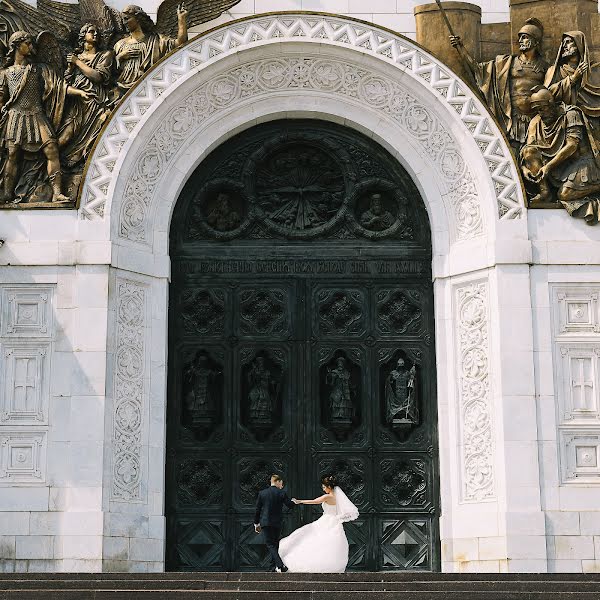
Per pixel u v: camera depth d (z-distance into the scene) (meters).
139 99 28.38
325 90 29.42
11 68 28.42
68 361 27.28
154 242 28.70
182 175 29.11
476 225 28.56
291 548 24.62
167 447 28.47
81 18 29.09
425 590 22.12
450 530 27.66
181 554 28.06
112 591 21.53
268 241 29.59
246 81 29.17
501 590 22.11
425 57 28.78
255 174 29.81
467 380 28.19
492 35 29.16
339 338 29.16
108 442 27.02
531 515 26.70
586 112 28.47
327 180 29.94
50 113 28.52
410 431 28.67
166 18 29.09
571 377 27.62
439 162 29.08
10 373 27.38
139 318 28.17
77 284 27.55
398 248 29.50
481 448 27.69
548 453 27.16
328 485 24.92
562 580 23.25
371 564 28.09
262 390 28.69
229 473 28.48
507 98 28.70
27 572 25.08
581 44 28.64
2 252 27.72
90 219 27.81
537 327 27.72
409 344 29.08
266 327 29.20
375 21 29.38
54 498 26.70
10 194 28.12
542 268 27.98
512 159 28.23
